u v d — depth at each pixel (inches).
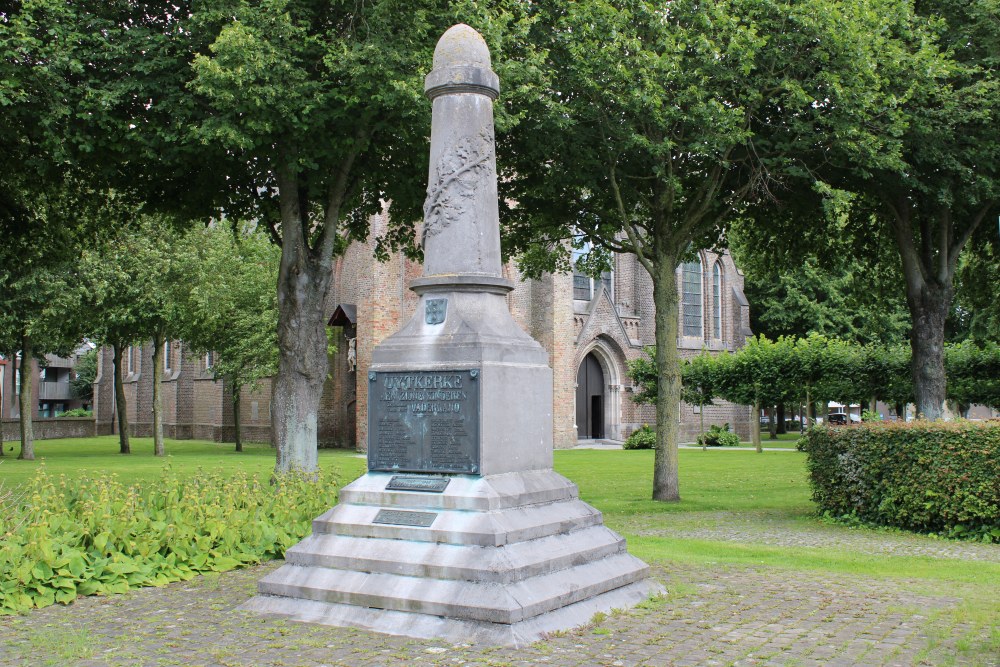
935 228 908.6
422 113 560.7
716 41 655.8
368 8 575.5
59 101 536.4
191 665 243.8
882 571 407.5
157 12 601.9
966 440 531.5
